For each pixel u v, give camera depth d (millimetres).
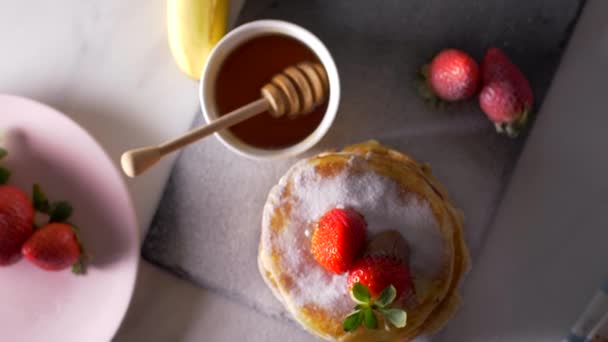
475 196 752
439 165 756
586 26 756
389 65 761
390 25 762
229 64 728
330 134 760
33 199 737
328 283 684
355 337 689
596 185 755
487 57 722
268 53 730
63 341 740
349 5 763
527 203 760
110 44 773
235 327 764
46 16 774
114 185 733
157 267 770
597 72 757
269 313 758
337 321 681
